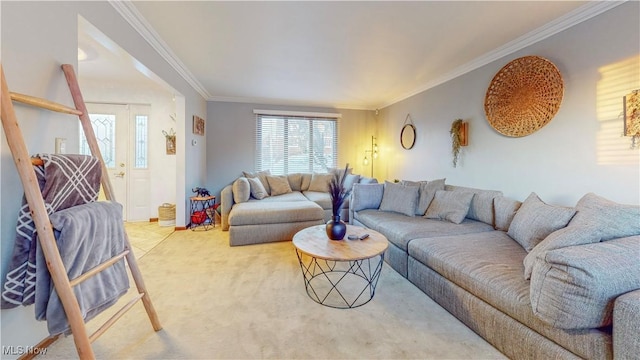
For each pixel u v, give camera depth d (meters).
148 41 2.51
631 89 1.84
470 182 3.25
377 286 2.16
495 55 2.83
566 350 1.12
